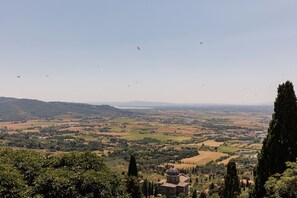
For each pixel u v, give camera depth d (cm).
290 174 2853
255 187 3800
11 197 2245
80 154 3178
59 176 2691
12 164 2683
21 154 2919
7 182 2291
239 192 6875
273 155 3628
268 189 3177
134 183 6050
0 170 2372
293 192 2802
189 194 11956
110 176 3048
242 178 13488
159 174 16412
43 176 2645
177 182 12069
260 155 3791
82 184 2712
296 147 3566
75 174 2773
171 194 11500
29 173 2692
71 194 2600
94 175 2833
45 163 3036
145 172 16938
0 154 2891
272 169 3606
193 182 14750
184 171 16950
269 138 3691
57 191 2573
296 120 3609
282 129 3606
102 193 2755
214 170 17450
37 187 2569
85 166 3045
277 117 3672
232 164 7025
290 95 3638
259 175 3744
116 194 3022
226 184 7012
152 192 10712
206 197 9962
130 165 7156
